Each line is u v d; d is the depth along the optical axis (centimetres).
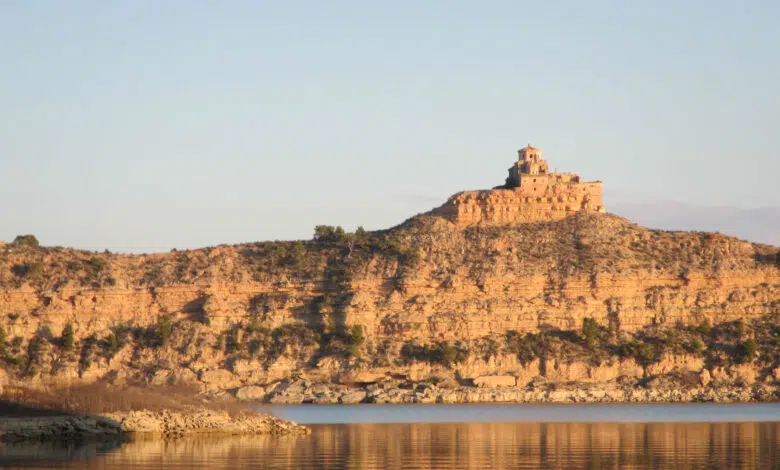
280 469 19638
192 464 19938
